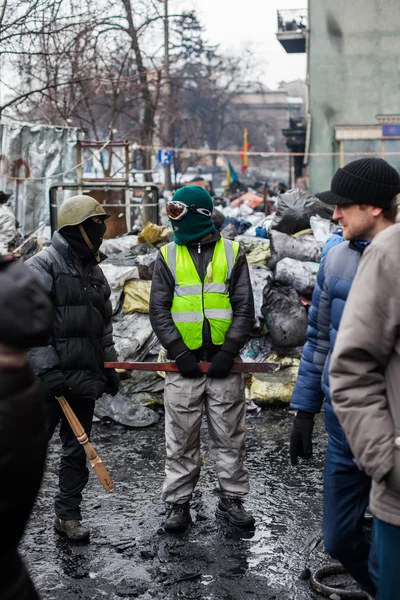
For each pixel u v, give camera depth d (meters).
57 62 15.39
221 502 4.55
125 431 6.39
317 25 26.95
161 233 8.61
